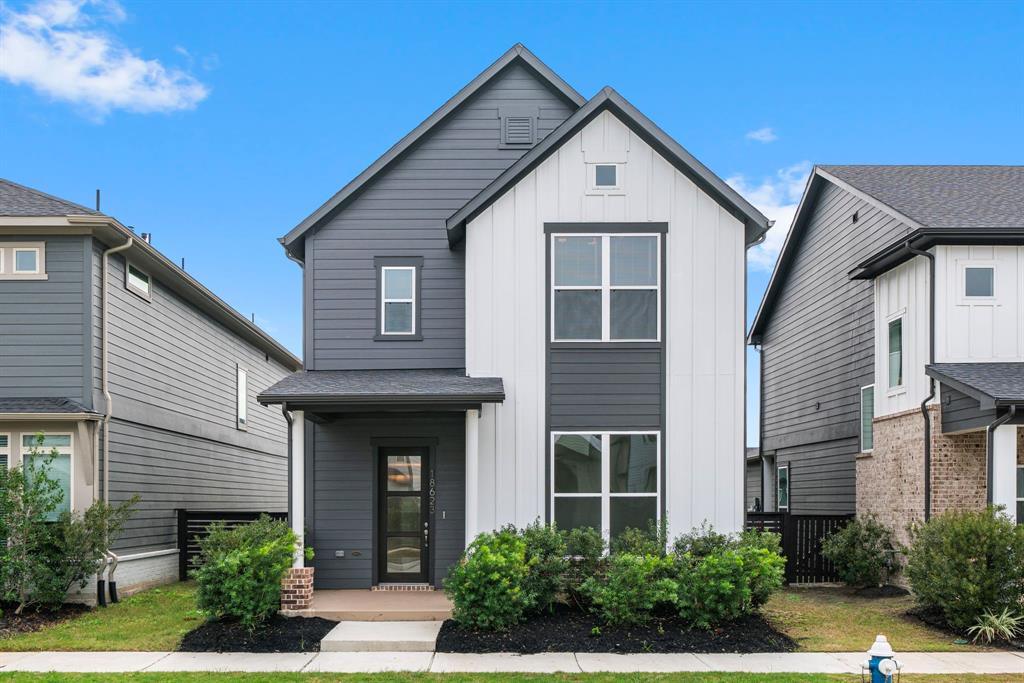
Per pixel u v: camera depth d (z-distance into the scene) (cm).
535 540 1089
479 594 1007
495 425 1255
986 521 1048
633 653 949
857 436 1644
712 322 1262
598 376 1260
